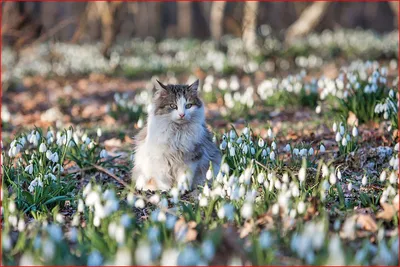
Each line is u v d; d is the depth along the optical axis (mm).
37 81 24703
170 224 6020
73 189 9086
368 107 11930
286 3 44094
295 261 5773
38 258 5516
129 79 25141
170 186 9008
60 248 5746
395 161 7457
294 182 6859
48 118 15898
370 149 10047
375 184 8672
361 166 9609
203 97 17062
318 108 12305
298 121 13742
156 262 5605
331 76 21203
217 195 6906
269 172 7801
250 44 26500
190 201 8312
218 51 28016
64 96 20156
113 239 5867
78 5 40000
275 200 7113
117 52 30719
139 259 5211
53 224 6500
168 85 8922
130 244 5633
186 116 8570
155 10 46750
